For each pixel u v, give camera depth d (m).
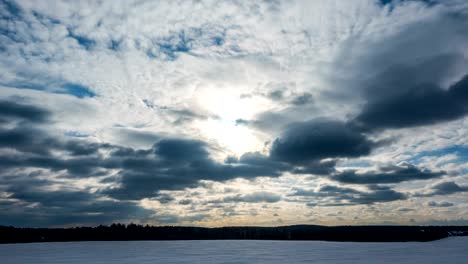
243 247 172.75
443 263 82.38
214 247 176.50
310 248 151.12
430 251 122.69
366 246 160.25
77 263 90.25
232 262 89.69
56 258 106.31
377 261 87.62
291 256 106.62
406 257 98.75
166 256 112.38
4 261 97.31
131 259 101.62
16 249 157.38
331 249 140.38
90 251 141.50
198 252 133.62
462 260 89.44
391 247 149.88
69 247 176.00
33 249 157.50
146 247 178.12
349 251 126.00
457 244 173.62
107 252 135.62
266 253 122.81
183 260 96.94
